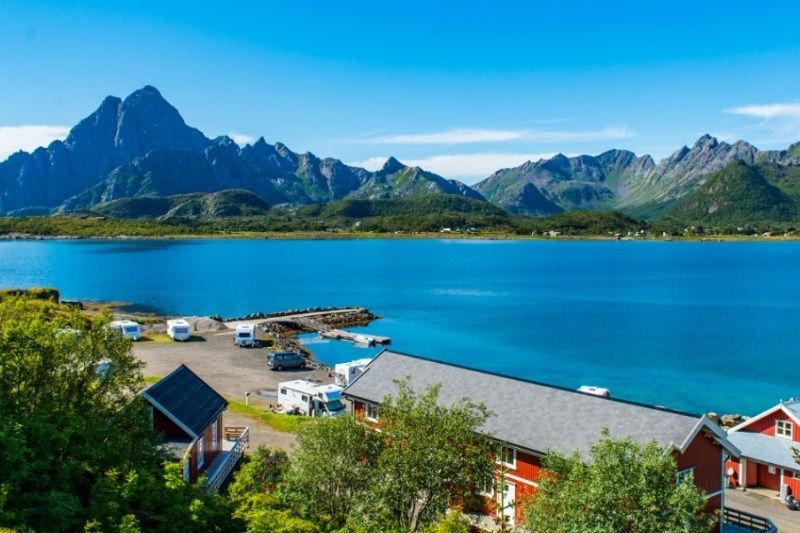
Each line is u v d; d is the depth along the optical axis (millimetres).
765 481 50750
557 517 24453
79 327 33531
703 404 79000
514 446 38156
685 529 22844
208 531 23906
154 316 141000
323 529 26219
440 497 26703
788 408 51281
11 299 39250
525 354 105750
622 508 23312
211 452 44688
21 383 28828
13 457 21891
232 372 84250
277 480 32156
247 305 163000
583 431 37469
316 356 103062
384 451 27594
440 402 44062
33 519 20781
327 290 193875
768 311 153250
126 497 23328
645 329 129375
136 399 31906
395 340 117500
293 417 60250
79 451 25484
